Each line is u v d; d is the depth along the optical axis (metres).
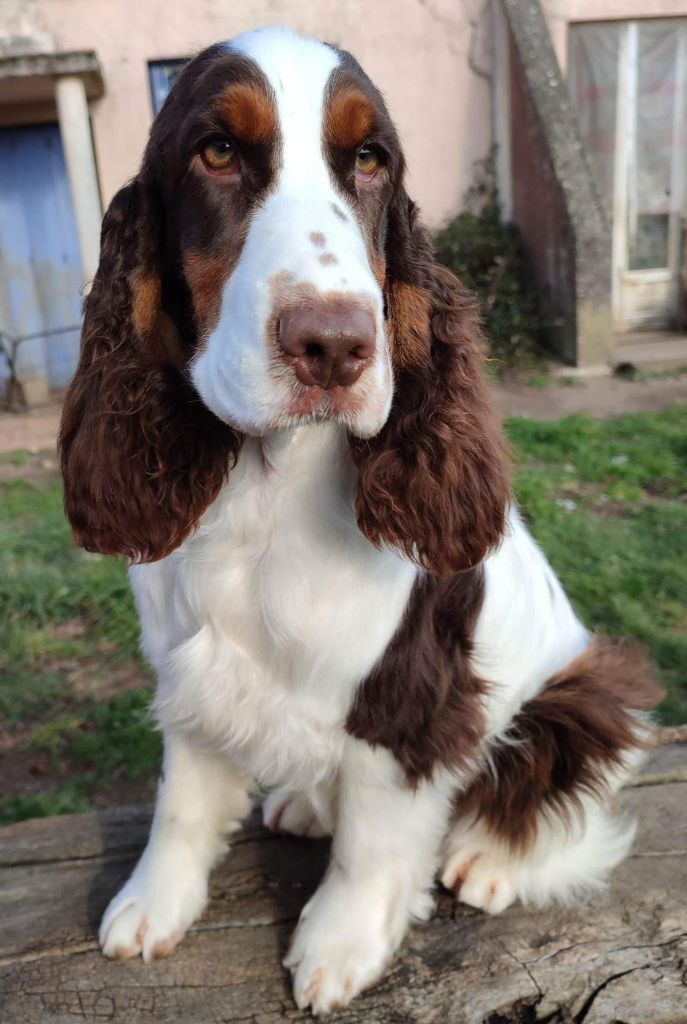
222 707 0.58
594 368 2.60
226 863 0.67
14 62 2.15
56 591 1.41
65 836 0.70
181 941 0.61
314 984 0.56
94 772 1.06
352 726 0.57
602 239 2.51
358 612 0.55
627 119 2.85
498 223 2.86
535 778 0.65
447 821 0.64
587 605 1.33
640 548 1.50
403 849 0.60
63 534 1.61
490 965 0.58
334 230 0.48
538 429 2.04
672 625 1.29
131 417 0.56
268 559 0.55
